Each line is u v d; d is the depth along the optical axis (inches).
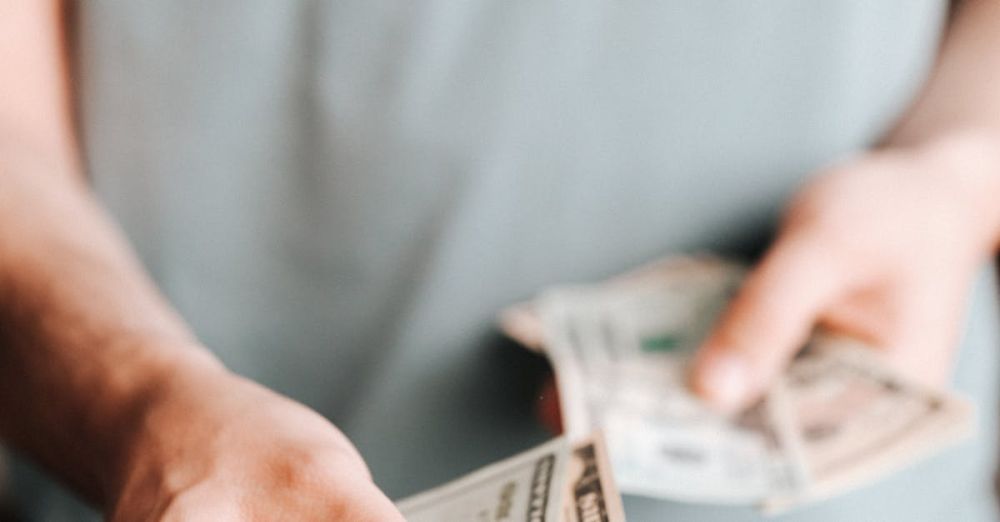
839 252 34.8
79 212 29.0
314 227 34.2
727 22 34.4
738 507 34.3
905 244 35.5
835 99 37.2
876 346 37.4
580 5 32.5
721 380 34.3
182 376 20.3
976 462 40.5
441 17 31.5
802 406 35.0
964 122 40.1
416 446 36.6
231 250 34.4
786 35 35.3
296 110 32.7
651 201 36.3
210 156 33.0
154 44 31.5
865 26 37.0
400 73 32.0
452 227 34.1
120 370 21.2
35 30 30.7
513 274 35.6
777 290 34.4
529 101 33.3
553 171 34.6
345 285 35.0
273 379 36.3
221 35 31.4
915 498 37.4
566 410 34.1
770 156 37.2
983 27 42.4
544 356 36.1
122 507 18.4
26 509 34.8
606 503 20.6
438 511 21.5
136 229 33.9
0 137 29.9
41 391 22.6
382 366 35.8
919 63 40.8
